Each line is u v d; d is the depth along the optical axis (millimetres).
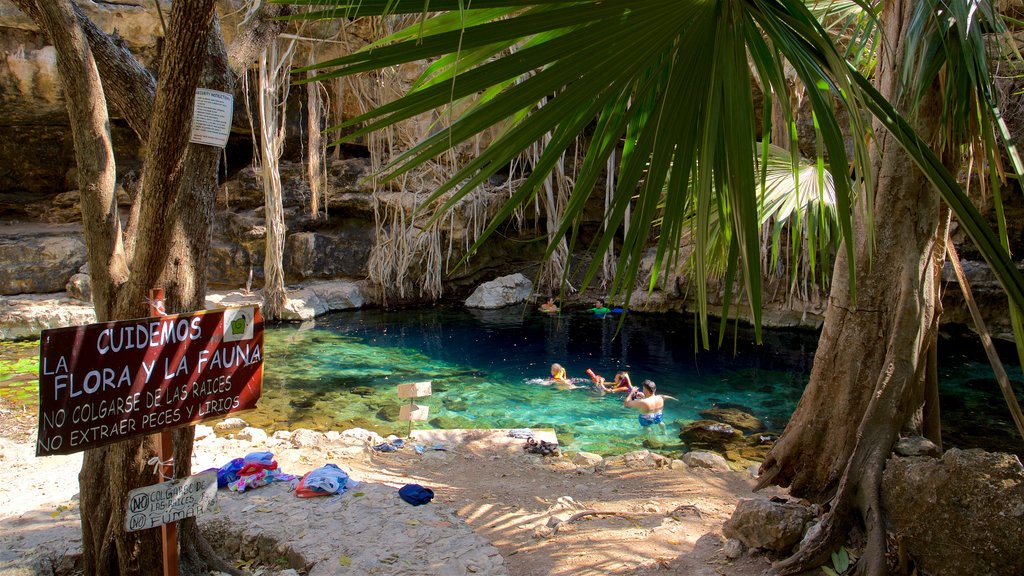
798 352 11172
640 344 11734
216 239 14164
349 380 9414
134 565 3092
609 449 6988
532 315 14055
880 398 3254
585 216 14984
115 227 3061
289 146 14734
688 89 1724
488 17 1676
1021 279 1906
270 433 7137
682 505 4484
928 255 3299
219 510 4188
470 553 3658
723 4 1620
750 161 1622
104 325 2508
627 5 1531
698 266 1658
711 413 8266
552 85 1634
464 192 1740
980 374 9836
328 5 1484
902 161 3244
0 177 14977
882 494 3125
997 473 2900
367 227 15008
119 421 2568
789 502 3729
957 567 2881
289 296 13422
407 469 5559
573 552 3732
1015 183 10203
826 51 1589
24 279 12258
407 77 11766
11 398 7672
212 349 2836
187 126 2637
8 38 12055
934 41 2719
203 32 2443
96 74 2912
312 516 4113
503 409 8266
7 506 4371
